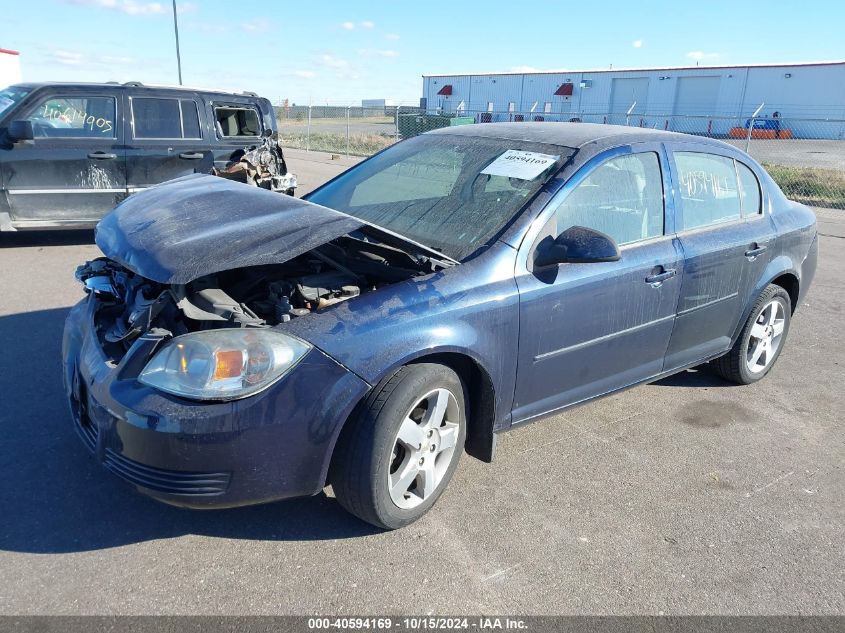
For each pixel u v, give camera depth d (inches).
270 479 102.0
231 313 108.5
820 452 153.9
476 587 105.0
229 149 346.3
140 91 323.6
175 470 98.0
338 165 738.2
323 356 102.0
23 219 301.9
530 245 125.7
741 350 179.3
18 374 171.6
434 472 119.0
